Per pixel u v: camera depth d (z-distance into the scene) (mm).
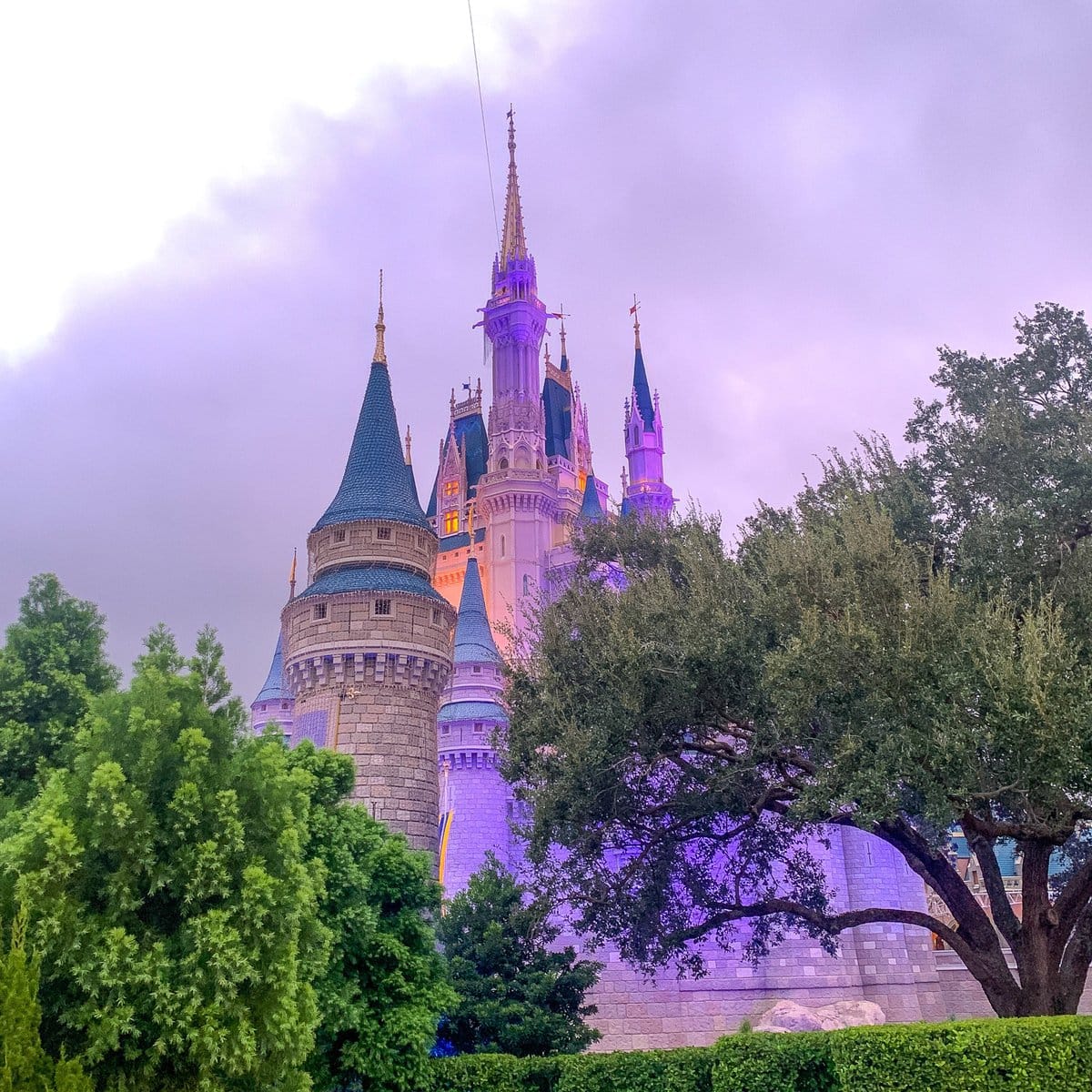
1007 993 24078
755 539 29969
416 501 46250
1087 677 20469
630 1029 42938
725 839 29750
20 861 17047
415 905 26797
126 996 16859
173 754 19016
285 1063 17984
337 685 40656
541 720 28406
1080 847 32094
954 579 25875
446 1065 25141
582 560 33531
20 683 25359
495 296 141125
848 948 48281
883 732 22203
